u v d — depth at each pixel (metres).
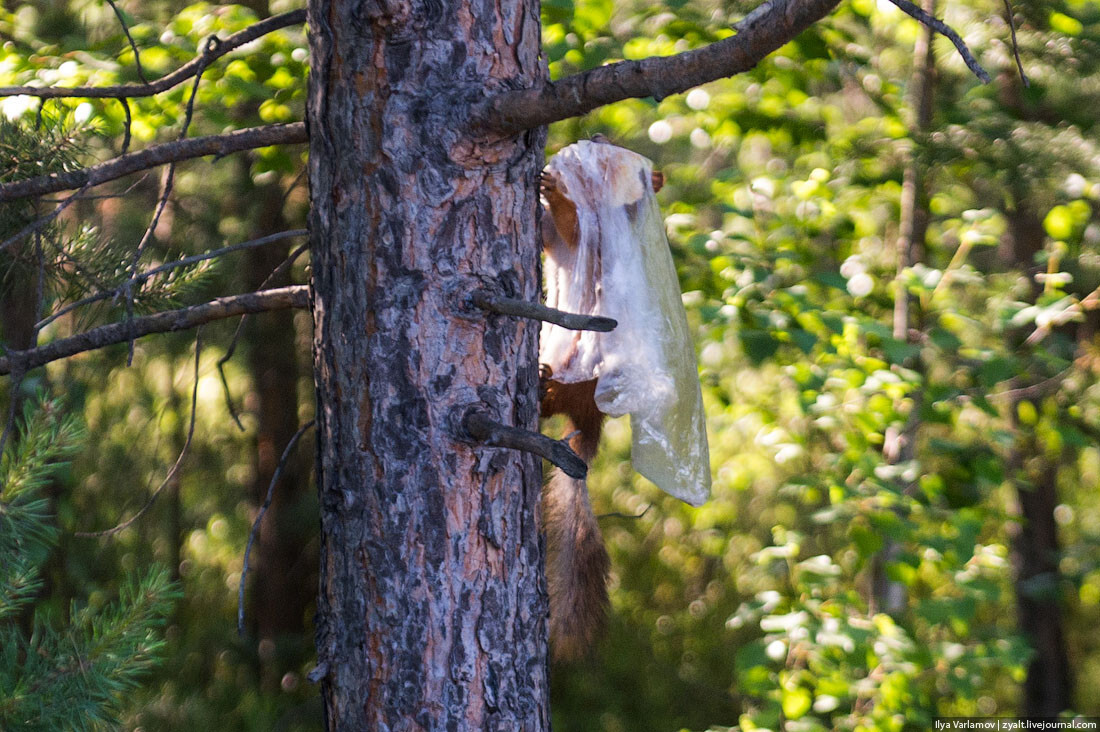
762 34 2.96
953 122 9.51
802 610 8.49
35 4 10.40
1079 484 16.97
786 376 9.08
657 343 4.47
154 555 15.23
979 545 9.44
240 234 13.06
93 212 11.26
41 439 4.33
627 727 16.16
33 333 4.50
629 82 3.25
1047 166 9.09
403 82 3.66
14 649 4.27
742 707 16.50
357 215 3.71
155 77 8.07
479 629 3.71
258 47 8.50
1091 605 18.58
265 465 15.62
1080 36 8.90
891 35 11.12
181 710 14.38
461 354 3.68
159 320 4.30
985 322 10.22
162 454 15.25
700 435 4.52
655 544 20.27
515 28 3.78
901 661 8.11
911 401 9.24
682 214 9.75
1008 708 16.72
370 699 3.70
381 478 3.68
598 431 6.18
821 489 8.91
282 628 16.12
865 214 10.70
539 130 3.93
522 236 3.83
